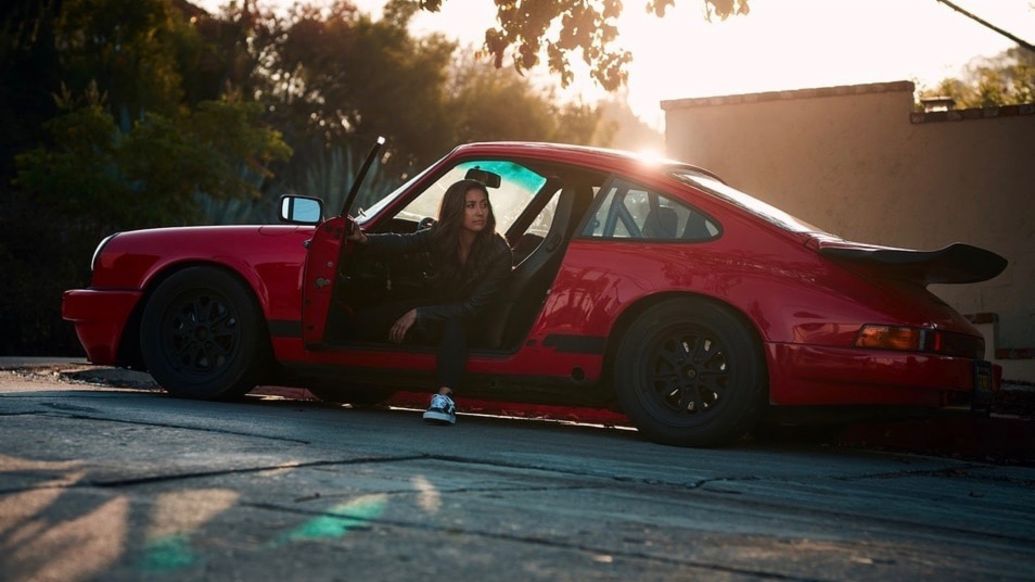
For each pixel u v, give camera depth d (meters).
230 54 32.84
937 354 5.16
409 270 6.11
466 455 4.34
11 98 25.19
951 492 4.65
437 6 8.36
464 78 40.75
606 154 5.83
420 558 2.55
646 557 2.75
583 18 8.28
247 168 19.64
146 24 27.73
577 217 5.81
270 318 6.06
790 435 6.29
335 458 3.89
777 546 3.02
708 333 5.32
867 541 3.25
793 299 5.20
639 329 5.42
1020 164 12.12
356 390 6.97
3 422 4.32
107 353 6.46
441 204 5.80
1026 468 6.01
